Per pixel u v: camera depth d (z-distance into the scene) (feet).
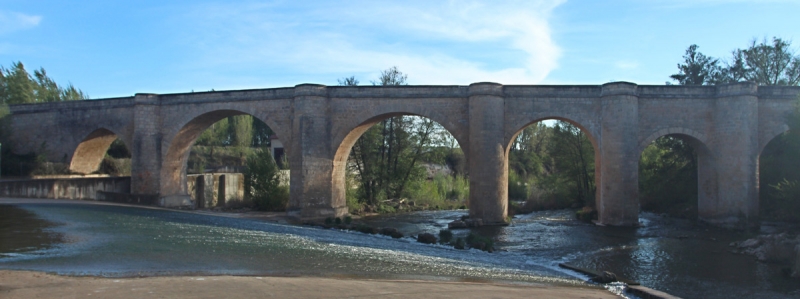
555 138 133.18
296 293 35.78
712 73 121.29
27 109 126.21
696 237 77.51
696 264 57.62
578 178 129.49
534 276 50.31
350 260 53.52
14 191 99.55
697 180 103.24
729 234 80.28
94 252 49.52
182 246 55.98
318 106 97.66
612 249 67.46
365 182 130.21
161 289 35.01
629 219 88.69
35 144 125.18
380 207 125.49
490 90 90.79
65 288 34.37
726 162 88.69
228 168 177.88
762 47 119.55
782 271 52.75
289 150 100.42
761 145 89.45
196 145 209.87
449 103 94.94
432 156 143.33
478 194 91.04
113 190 122.83
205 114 108.06
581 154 127.03
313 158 96.63
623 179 88.28
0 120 123.65
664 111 91.40
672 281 49.57
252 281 38.99
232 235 68.03
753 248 65.51
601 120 90.99
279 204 116.16
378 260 54.65
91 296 32.45
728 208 88.12
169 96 110.52
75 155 121.80
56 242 54.19
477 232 82.53
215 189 133.18
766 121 89.45
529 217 107.86
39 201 96.73
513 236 78.43
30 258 45.62
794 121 77.15
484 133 90.58
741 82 87.04
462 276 48.19
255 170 121.08
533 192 134.51
